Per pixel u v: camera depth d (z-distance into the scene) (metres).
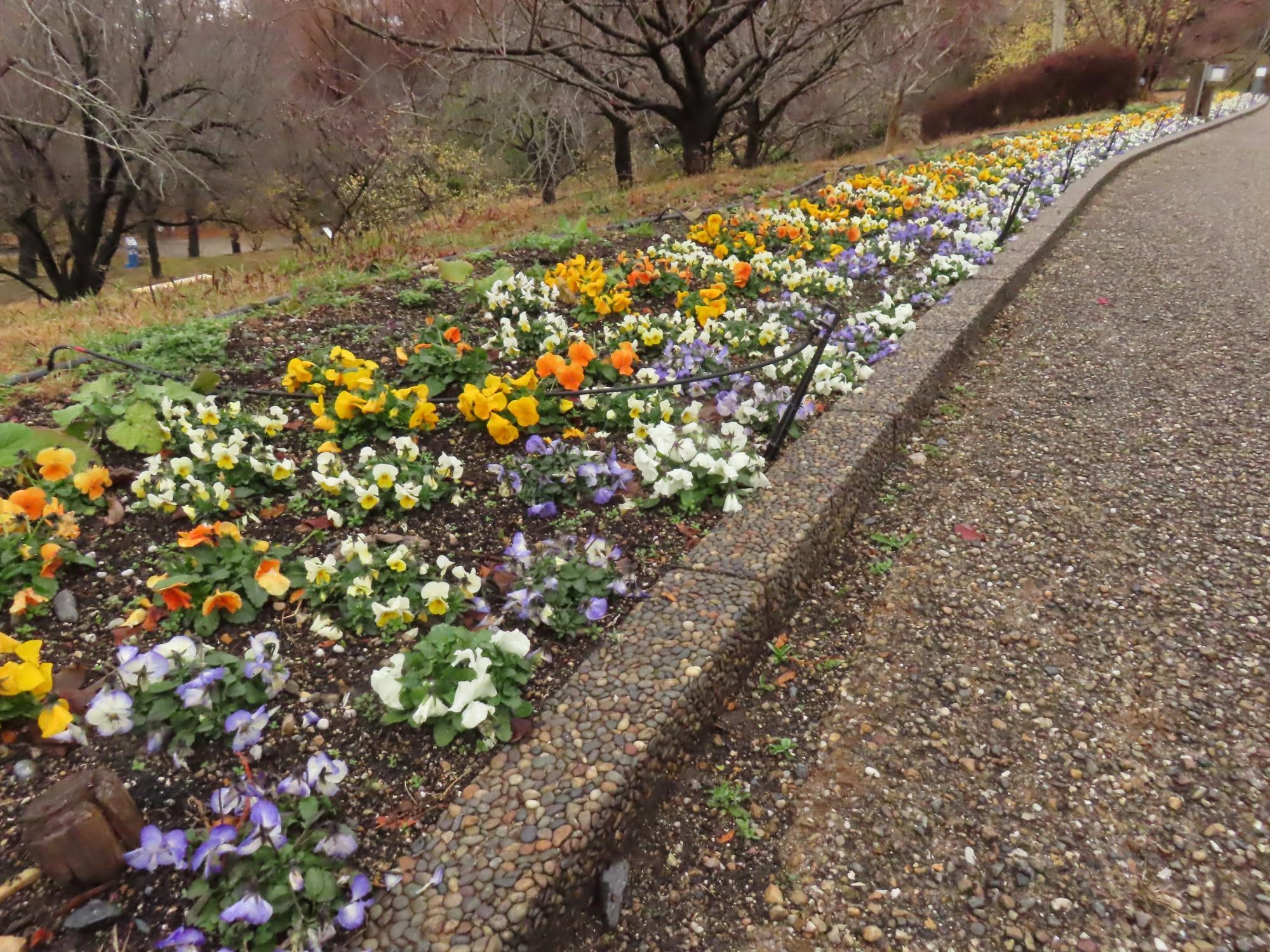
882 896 2.12
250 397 4.12
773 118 18.36
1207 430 4.31
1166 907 2.05
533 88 15.23
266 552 2.80
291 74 16.23
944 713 2.65
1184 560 3.29
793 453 3.69
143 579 2.84
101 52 15.54
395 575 2.73
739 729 2.59
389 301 5.67
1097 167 11.90
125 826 1.88
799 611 3.10
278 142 16.52
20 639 2.53
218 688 2.19
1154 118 19.22
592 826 1.98
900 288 5.97
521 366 4.69
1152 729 2.54
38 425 3.70
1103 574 3.24
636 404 3.86
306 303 5.41
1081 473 3.97
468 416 3.76
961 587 3.22
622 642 2.55
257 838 1.82
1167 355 5.34
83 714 2.23
